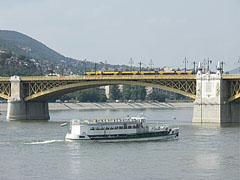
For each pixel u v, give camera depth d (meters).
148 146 182.88
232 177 136.25
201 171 142.50
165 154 166.75
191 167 147.12
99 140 191.88
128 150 174.00
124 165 149.62
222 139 198.38
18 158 160.25
